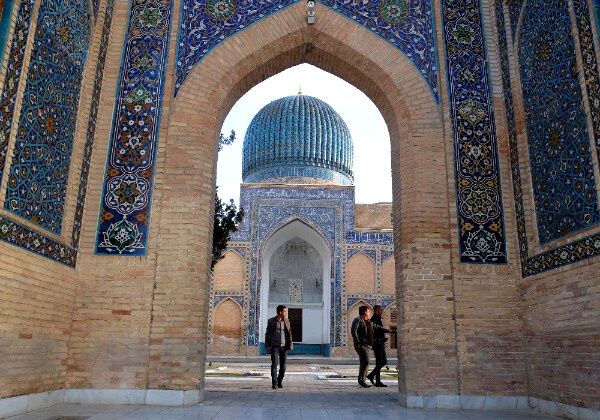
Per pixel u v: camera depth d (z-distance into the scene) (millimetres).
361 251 16438
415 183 5355
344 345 15734
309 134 18703
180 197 5152
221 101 5621
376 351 6926
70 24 4703
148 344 4750
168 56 5582
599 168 3951
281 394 5719
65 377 4633
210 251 5309
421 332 4945
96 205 5074
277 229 16531
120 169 5203
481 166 5406
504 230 5227
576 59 4273
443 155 5434
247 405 4723
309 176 18359
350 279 16203
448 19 5895
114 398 4621
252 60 5824
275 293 17875
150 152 5262
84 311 4805
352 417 4105
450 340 4930
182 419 3836
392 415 4250
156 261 4953
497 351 4910
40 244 4207
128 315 4812
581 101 4195
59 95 4512
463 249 5168
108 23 5535
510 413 4512
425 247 5168
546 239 4672
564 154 4418
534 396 4734
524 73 5160
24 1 3928
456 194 5316
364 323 6785
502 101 5594
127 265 4934
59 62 4504
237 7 5883
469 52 5781
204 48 5691
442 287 5062
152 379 4676
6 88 3693
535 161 4887
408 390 4812
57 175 4500
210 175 5348
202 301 4980
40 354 4234
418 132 5520
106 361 4703
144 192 5141
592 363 3939
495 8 5848
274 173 18484
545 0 4805
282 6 5914
